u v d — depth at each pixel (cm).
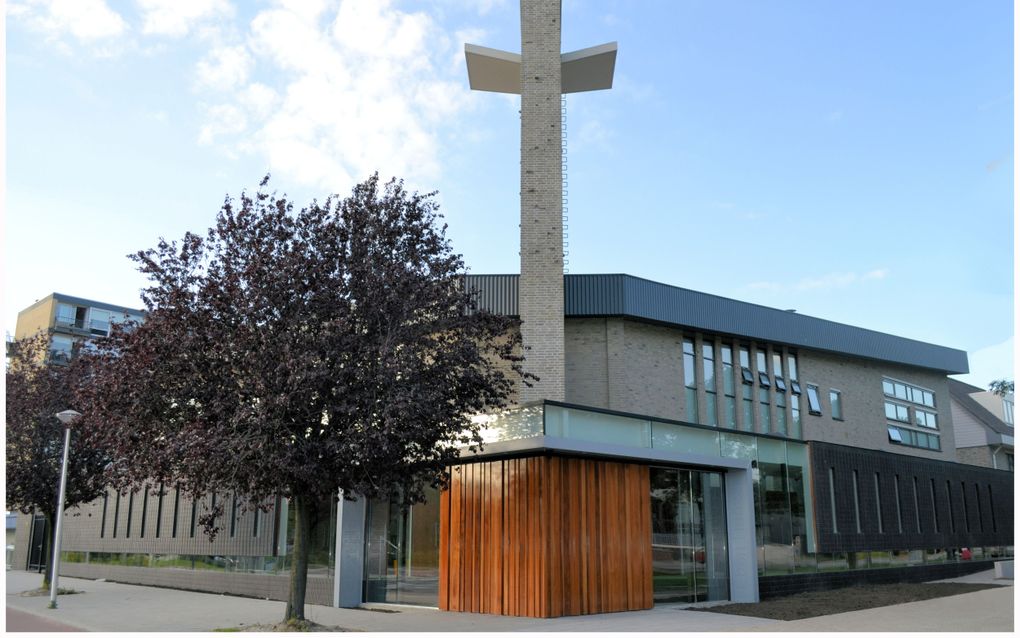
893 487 2486
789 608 1673
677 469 1831
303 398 1230
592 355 2288
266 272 1323
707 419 2445
